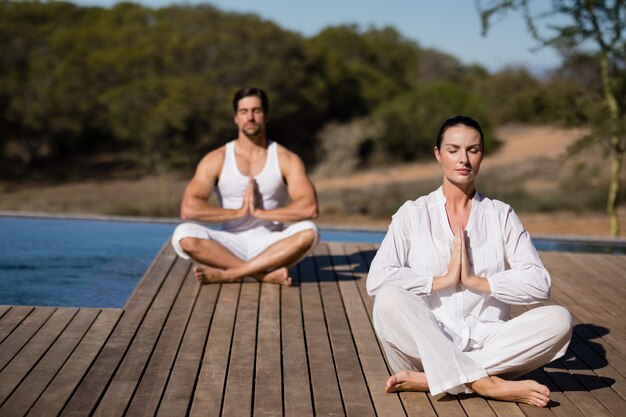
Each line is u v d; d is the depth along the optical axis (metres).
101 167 27.50
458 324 2.89
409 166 26.78
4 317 3.66
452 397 2.88
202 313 3.88
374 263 2.92
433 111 27.39
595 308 4.26
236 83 26.67
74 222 7.25
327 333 3.63
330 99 29.16
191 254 4.43
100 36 27.17
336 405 2.79
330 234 7.19
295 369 3.14
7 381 2.88
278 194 4.63
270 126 28.55
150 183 25.41
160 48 26.70
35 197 23.20
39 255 5.91
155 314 3.84
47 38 26.27
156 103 25.25
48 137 27.56
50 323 3.61
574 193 20.73
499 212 2.90
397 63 34.12
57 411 2.64
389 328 2.83
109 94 25.19
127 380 2.95
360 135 26.88
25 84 25.33
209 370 3.10
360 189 23.31
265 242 4.55
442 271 2.90
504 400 2.83
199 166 4.59
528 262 2.84
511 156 25.69
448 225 2.88
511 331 2.81
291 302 4.14
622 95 10.80
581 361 3.36
